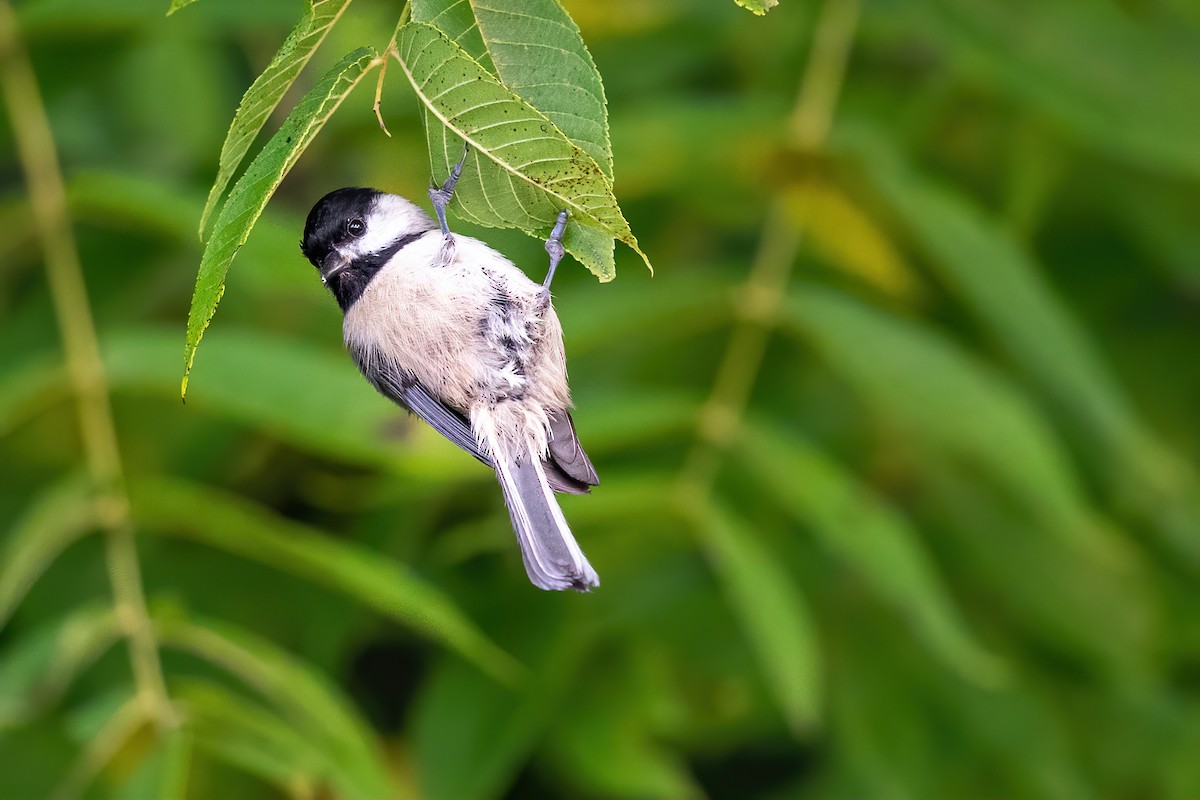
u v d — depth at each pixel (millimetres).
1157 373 10898
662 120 8805
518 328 6504
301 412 7586
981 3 9312
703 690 9148
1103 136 9023
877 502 8883
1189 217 10555
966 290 8453
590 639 8641
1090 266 11062
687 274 8562
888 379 8234
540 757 10133
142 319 10219
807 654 7438
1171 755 9594
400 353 6578
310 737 7312
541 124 3928
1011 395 8273
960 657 7711
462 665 8516
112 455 7715
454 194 4348
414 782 8297
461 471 7609
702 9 10312
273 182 3721
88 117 10812
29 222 8422
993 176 10688
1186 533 10047
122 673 8758
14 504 9508
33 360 8445
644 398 8336
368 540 9188
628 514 8164
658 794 8281
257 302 9875
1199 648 9914
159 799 6547
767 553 8773
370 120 9148
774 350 9531
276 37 11039
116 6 9102
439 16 4109
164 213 8508
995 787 9344
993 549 9828
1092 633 9734
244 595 9297
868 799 9281
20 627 9289
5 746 6930
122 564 7273
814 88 8922
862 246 8953
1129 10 9602
